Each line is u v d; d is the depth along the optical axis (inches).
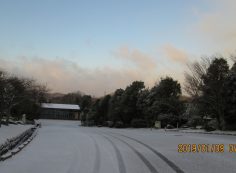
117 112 2389.3
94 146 697.0
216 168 435.5
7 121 1373.0
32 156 539.2
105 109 2896.2
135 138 926.4
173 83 2129.7
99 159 508.4
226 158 522.3
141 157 533.6
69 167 438.0
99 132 1244.5
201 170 422.0
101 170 418.0
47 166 445.1
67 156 541.3
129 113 2331.4
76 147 674.8
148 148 665.0
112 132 1258.0
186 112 1929.1
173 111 2052.2
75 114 4483.3
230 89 1412.4
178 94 2134.6
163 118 1948.8
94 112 2979.8
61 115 4431.6
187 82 1921.8
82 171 410.9
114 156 544.1
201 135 1095.0
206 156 545.3
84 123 2947.8
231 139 898.7
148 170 420.5
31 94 2329.0
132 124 2175.2
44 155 552.7
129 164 464.4
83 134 1087.0
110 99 2773.1
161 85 2144.4
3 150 518.3
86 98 4480.8
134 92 2351.1
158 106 2073.1
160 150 631.2
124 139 887.1
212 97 1466.5
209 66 1524.4
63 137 940.0
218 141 825.5
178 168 434.6
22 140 746.2
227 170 422.3
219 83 1451.8
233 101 1400.1
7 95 1460.4
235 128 1409.9
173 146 704.4
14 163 465.7
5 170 413.1
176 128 1755.7
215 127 1480.1
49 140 836.6
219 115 1471.5
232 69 1496.1
